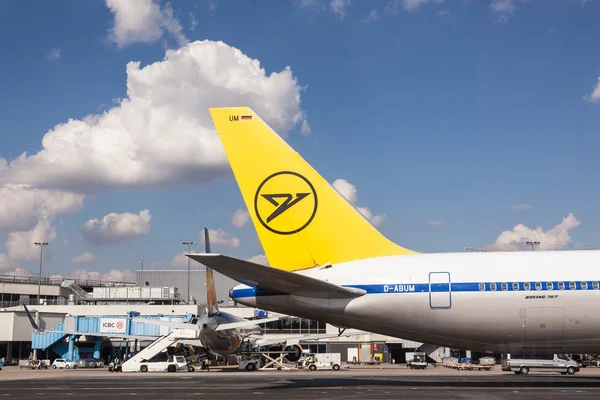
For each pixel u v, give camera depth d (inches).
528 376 1637.6
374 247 948.0
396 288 897.5
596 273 884.0
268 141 969.5
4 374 2047.2
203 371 2432.3
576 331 877.2
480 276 890.7
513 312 877.8
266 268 806.5
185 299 4842.5
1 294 4232.3
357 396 803.4
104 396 866.8
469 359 3122.5
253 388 995.3
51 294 4431.6
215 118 977.5
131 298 4281.5
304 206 956.0
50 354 3474.4
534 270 890.7
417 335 920.9
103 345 3572.8
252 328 2664.9
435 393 846.5
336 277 919.0
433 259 921.5
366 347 3398.1
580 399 748.0
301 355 2755.9
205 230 1984.5
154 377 1611.7
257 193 960.9
